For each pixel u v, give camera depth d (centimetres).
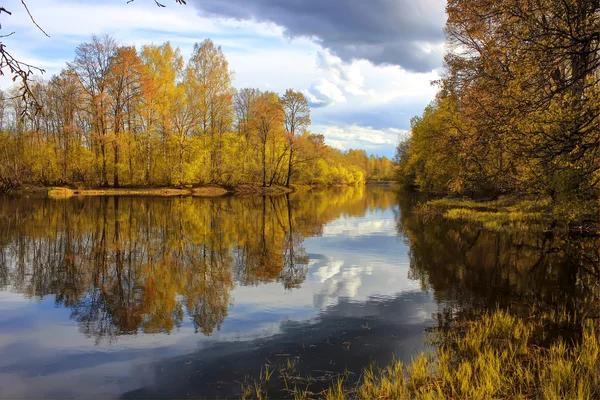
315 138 6500
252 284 1079
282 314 845
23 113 374
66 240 1666
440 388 526
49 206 2902
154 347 680
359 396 516
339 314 845
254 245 1647
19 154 4059
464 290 1010
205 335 733
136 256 1398
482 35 1350
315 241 1764
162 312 858
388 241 1761
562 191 1025
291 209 3184
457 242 1655
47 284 1063
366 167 13862
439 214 2688
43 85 4031
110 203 3198
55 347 684
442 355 615
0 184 3956
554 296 938
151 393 535
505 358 610
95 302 924
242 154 5019
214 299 949
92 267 1243
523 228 1845
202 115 4525
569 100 929
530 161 1020
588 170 911
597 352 603
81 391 543
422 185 4519
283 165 5534
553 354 607
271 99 5769
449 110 2769
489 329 722
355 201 4194
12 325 784
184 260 1352
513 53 894
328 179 7719
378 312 855
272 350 666
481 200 3183
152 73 4156
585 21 829
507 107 941
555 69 884
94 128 4147
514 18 951
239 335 732
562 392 500
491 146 1038
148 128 4169
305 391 531
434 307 884
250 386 549
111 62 3991
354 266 1288
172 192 4288
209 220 2375
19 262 1294
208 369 600
